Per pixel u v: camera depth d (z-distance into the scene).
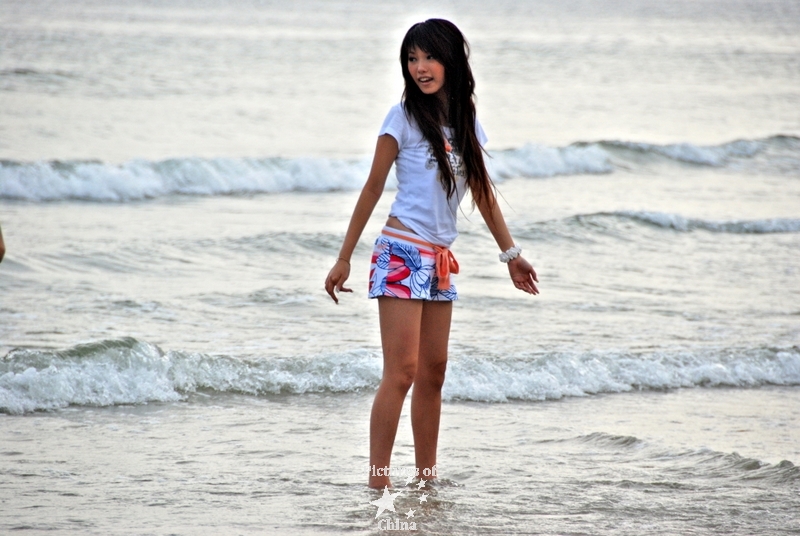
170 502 8.29
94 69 67.19
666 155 43.44
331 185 35.62
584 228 26.83
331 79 71.44
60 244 22.64
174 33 106.75
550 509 8.23
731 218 30.66
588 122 56.09
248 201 32.47
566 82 77.38
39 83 58.34
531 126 53.62
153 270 20.45
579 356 14.01
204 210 30.22
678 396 13.16
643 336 15.89
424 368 8.63
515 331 15.97
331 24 140.88
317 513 8.01
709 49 114.69
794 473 9.32
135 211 29.58
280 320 16.42
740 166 43.03
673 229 27.80
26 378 11.75
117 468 9.31
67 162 32.31
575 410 12.28
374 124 51.22
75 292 17.92
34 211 28.73
